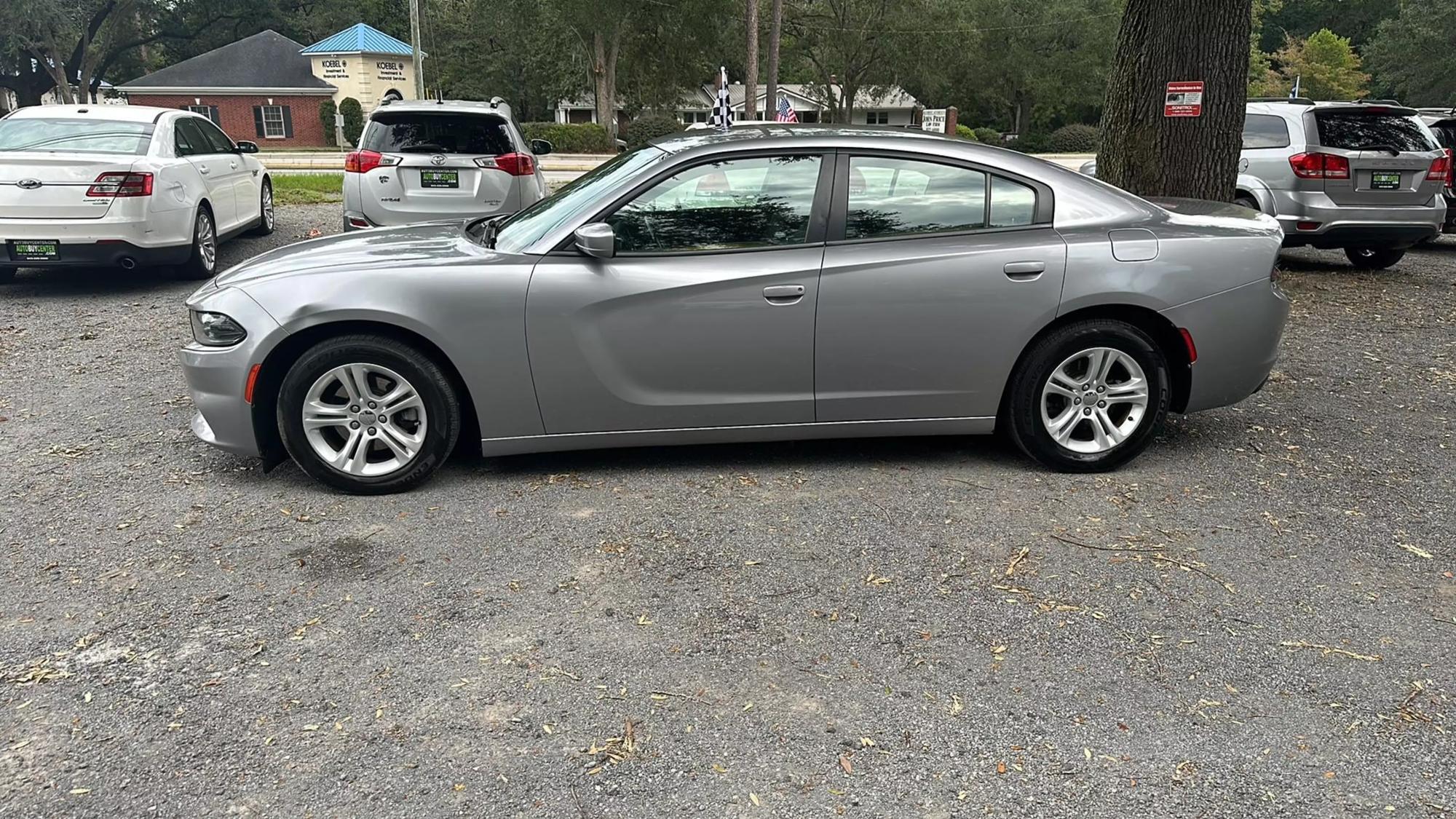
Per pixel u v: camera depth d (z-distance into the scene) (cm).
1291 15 7156
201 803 239
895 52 4956
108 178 819
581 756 257
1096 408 450
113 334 726
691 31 4256
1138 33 799
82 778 247
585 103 5375
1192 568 364
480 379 415
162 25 5391
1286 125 974
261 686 287
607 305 414
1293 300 877
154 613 326
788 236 429
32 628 316
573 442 434
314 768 252
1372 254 1066
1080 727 271
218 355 411
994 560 369
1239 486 443
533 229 445
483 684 289
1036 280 430
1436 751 262
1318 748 263
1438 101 4338
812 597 341
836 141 433
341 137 4372
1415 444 501
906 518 405
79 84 4566
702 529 393
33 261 819
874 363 433
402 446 423
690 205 425
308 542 381
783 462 469
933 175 436
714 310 419
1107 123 838
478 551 374
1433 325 779
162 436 501
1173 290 436
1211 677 295
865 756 258
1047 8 5400
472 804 239
